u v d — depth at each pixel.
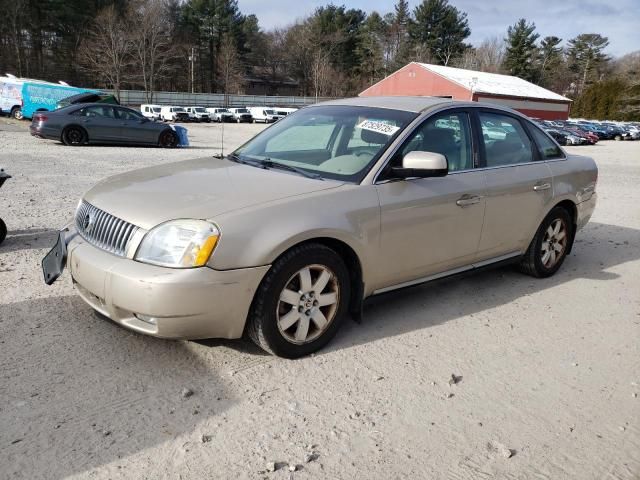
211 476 2.41
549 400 3.17
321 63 79.81
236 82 76.62
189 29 77.06
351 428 2.80
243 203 3.23
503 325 4.17
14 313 3.85
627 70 78.81
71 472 2.38
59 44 63.06
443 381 3.30
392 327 4.01
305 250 3.30
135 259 3.06
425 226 3.94
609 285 5.25
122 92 58.84
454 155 4.27
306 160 4.07
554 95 57.25
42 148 15.71
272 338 3.28
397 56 82.25
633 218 8.85
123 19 61.50
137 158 14.31
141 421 2.75
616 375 3.51
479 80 54.75
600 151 32.16
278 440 2.67
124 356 3.36
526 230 4.91
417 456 2.62
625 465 2.65
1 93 30.31
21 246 5.46
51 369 3.16
